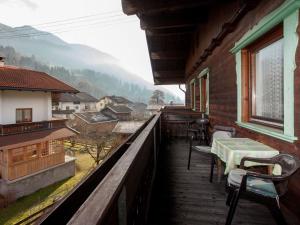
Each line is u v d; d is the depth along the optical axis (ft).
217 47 15.89
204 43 19.07
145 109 264.93
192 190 9.61
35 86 43.75
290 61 6.70
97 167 3.97
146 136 7.55
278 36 8.09
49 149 45.01
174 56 32.48
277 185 6.21
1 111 39.65
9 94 41.01
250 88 10.58
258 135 9.21
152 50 29.96
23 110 43.96
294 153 6.57
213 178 11.06
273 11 7.63
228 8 12.40
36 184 38.75
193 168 12.71
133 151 5.27
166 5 11.42
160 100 255.50
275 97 8.62
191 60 27.84
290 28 6.65
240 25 11.13
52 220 2.40
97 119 119.65
